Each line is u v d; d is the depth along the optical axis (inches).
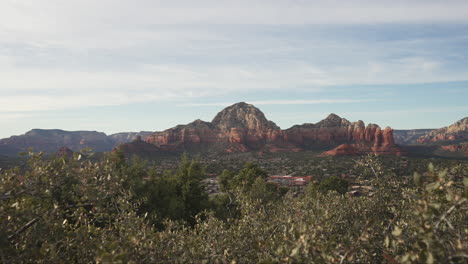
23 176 240.5
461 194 142.6
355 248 190.5
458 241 147.9
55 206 241.3
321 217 270.2
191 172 1154.0
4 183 219.1
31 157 247.3
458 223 210.4
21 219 216.7
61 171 248.1
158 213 813.9
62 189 258.1
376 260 231.0
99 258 178.4
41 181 240.1
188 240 287.3
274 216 369.7
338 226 321.1
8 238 210.1
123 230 292.5
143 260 217.3
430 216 146.3
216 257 263.0
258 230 330.3
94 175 275.7
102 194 281.0
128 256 201.3
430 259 137.2
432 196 168.6
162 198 1038.4
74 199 267.9
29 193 233.8
